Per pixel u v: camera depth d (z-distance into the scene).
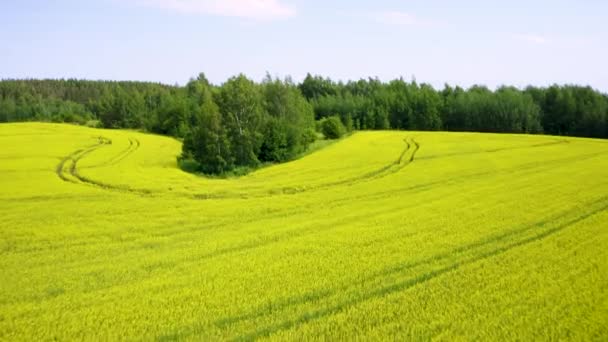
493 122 117.38
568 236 19.70
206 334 11.63
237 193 35.38
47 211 28.92
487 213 25.28
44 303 13.89
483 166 47.12
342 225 23.95
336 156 59.34
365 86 171.38
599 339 10.79
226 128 62.25
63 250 20.22
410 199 31.03
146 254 19.38
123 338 11.53
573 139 78.44
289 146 68.50
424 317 12.17
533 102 121.19
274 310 13.06
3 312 13.26
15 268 17.53
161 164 57.00
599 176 38.03
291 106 71.25
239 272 16.45
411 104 127.38
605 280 14.41
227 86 63.97
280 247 19.83
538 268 15.72
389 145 71.56
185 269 17.00
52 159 58.16
